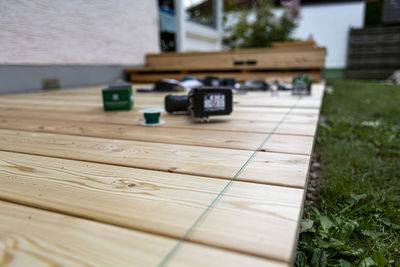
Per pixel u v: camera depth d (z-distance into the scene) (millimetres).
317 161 1601
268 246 441
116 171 754
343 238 832
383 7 8406
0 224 517
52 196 620
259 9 7125
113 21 3988
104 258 424
